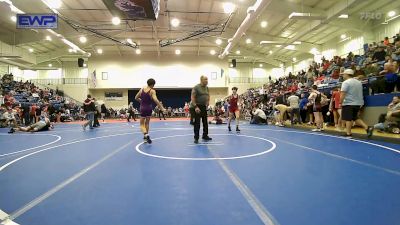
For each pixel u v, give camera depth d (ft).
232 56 113.70
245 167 13.16
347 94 23.57
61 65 113.09
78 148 20.22
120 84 112.16
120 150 18.86
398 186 9.80
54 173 12.49
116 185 10.49
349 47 75.10
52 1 55.98
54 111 67.46
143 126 22.65
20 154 18.08
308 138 24.32
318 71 52.75
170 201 8.70
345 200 8.48
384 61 32.94
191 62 115.14
